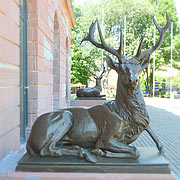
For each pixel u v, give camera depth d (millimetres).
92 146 2258
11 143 2600
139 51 2213
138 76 2195
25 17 3881
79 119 2250
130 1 22328
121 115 2156
